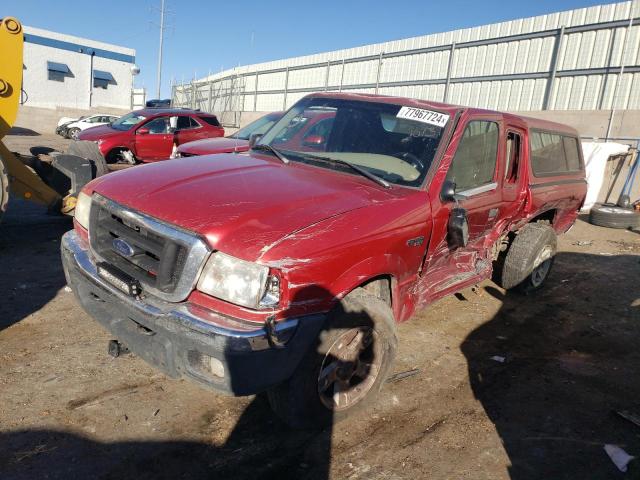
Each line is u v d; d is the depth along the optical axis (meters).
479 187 4.15
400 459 2.94
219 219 2.64
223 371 2.47
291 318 2.58
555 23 17.56
